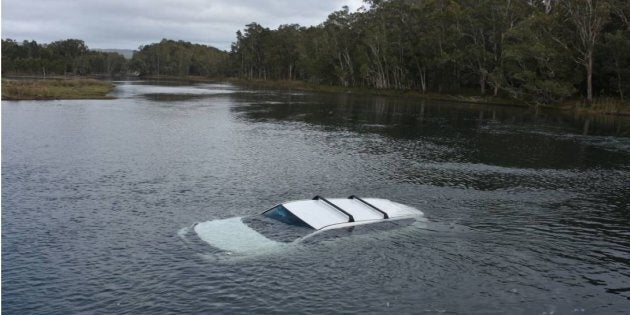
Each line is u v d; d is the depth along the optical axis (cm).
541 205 1953
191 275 1195
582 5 7550
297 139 3750
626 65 7506
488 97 9400
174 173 2403
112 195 1962
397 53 11469
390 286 1168
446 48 10112
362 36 12888
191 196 1969
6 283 1155
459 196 2053
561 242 1526
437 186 2233
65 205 1809
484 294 1155
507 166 2798
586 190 2245
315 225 1409
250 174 2422
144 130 4059
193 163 2675
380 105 7988
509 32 8131
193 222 1612
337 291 1133
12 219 1631
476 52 9212
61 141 3344
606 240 1561
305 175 2423
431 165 2761
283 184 2220
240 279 1173
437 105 8281
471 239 1500
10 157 2712
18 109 5600
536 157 3161
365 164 2753
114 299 1087
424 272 1248
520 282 1226
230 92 11494
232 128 4384
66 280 1176
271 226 1429
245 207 1825
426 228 1544
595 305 1125
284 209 1483
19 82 9175
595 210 1908
